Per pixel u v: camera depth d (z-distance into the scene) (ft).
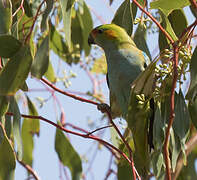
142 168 23.11
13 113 22.85
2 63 23.09
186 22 25.59
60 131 28.40
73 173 28.25
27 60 20.04
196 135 28.04
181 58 19.06
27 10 25.46
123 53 25.77
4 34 21.50
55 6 28.27
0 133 22.03
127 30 25.57
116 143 27.02
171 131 20.72
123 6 26.23
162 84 19.74
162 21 23.97
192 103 20.53
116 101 26.40
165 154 17.79
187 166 27.71
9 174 22.04
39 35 30.63
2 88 19.86
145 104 20.86
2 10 21.68
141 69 25.30
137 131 22.02
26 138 31.37
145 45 25.95
